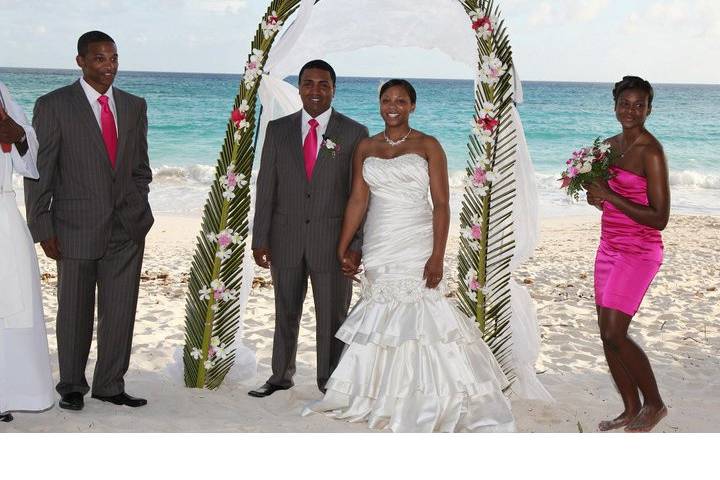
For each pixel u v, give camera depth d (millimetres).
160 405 4406
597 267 4160
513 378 4684
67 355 4230
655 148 3906
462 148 28203
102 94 4180
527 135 31922
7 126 3771
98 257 4184
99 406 4336
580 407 4609
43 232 4086
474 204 4605
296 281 4578
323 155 4418
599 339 6348
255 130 4953
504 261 4621
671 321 6938
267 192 4527
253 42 4672
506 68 4547
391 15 4887
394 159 4199
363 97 44000
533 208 4652
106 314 4320
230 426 4059
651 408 4086
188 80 52469
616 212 4035
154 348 5672
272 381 4746
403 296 4180
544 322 6840
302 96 4430
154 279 8312
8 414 3988
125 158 4219
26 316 3871
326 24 4922
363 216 4410
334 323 4570
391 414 4098
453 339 4117
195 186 17812
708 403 4738
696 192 19312
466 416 4121
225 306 4762
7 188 3854
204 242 4738
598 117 36250
